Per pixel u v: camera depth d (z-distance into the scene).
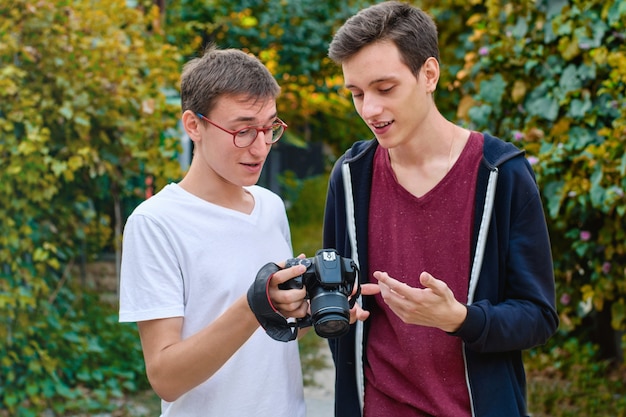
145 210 2.21
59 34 5.16
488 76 5.12
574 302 5.23
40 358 5.07
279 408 2.27
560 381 5.45
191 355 2.04
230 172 2.23
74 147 5.20
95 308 5.82
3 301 4.75
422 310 2.05
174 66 5.95
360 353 2.38
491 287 2.26
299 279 1.99
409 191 2.35
